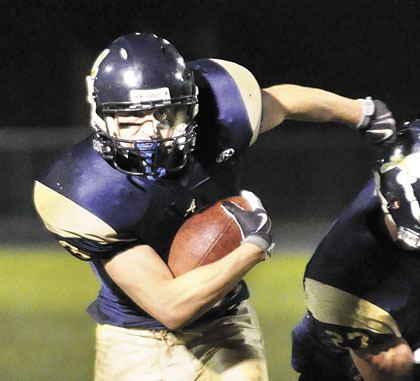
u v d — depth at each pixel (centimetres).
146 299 972
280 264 2644
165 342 1091
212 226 979
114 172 981
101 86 959
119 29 3719
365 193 1067
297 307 2134
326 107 1122
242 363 1082
